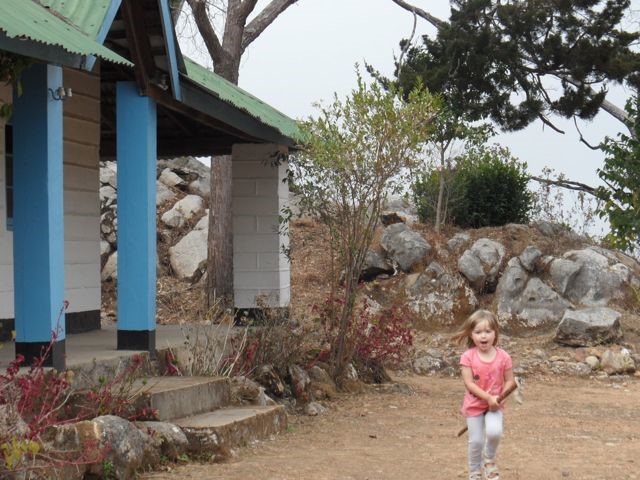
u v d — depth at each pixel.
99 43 9.51
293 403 11.97
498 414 7.01
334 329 14.77
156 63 11.45
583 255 20.41
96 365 9.62
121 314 10.96
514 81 26.33
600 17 25.97
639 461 8.70
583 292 19.86
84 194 13.90
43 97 8.86
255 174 16.39
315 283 22.30
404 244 21.33
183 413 9.17
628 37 26.36
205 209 24.94
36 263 8.85
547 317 19.25
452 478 7.75
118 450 7.38
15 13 8.23
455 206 23.19
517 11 25.91
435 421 11.44
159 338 12.62
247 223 16.38
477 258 20.72
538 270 20.27
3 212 11.83
